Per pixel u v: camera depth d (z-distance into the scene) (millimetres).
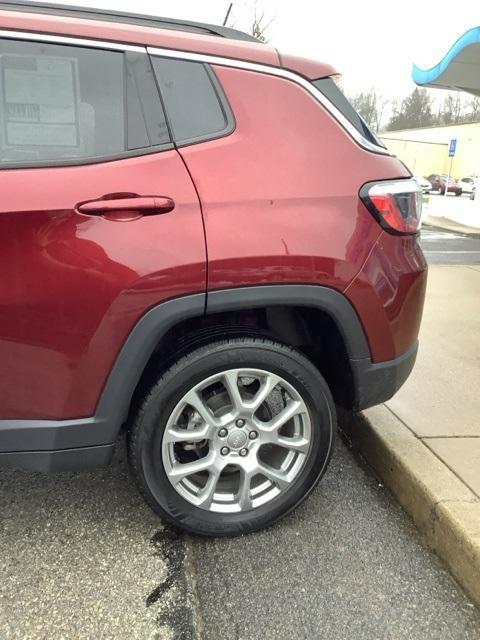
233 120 2145
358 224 2215
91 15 2146
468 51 12727
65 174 1947
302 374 2258
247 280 2072
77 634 1891
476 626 1996
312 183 2170
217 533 2320
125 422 2236
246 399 2299
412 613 2035
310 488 2414
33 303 1923
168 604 2029
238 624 1960
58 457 2090
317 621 1983
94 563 2207
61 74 1998
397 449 2744
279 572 2199
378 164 2303
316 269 2139
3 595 2033
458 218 18812
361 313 2254
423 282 2471
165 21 2252
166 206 1979
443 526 2287
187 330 2250
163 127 2066
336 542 2377
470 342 4492
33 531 2365
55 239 1903
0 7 2008
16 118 1962
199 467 2250
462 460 2701
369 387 2395
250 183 2096
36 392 2020
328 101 2277
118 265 1943
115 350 2010
